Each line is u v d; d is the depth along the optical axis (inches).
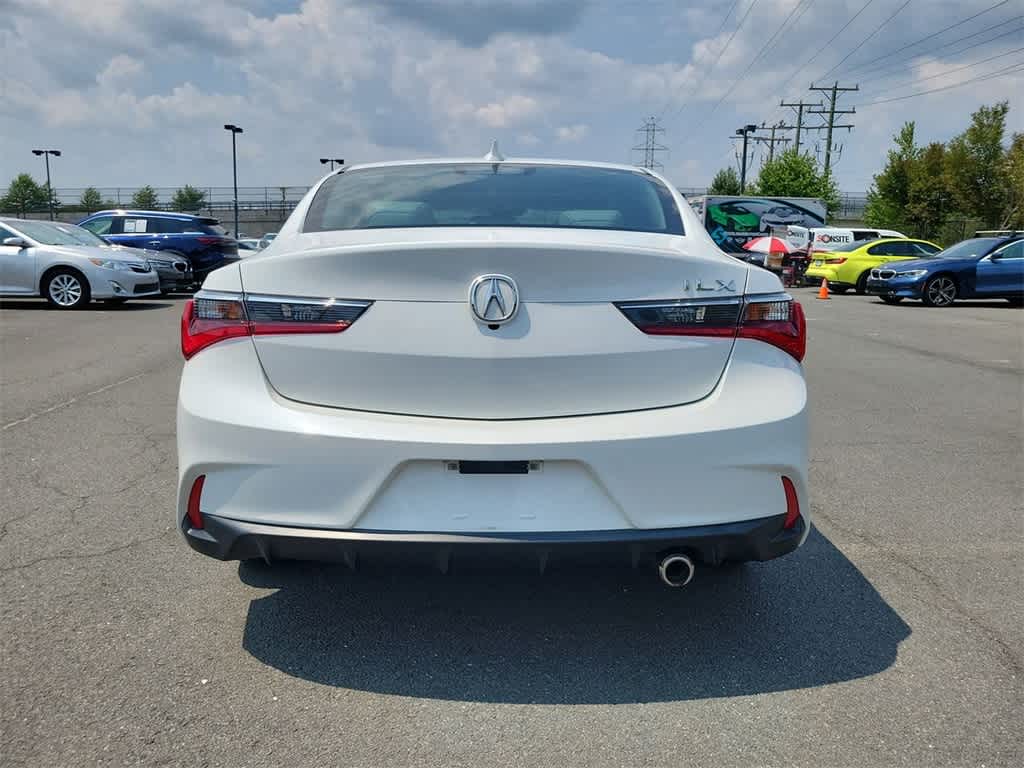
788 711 97.1
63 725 92.7
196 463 100.3
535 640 114.0
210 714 95.4
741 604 125.6
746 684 103.1
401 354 97.3
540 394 97.7
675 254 99.4
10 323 477.7
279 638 113.6
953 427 243.0
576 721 95.0
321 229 120.6
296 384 99.3
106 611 120.6
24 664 105.7
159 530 152.4
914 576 136.5
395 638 114.1
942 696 100.3
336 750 89.1
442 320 97.1
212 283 102.8
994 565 141.1
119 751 88.3
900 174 1894.7
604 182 137.2
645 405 99.4
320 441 96.0
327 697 99.3
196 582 130.8
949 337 468.4
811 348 418.0
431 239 110.7
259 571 135.3
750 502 99.7
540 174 139.0
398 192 131.2
